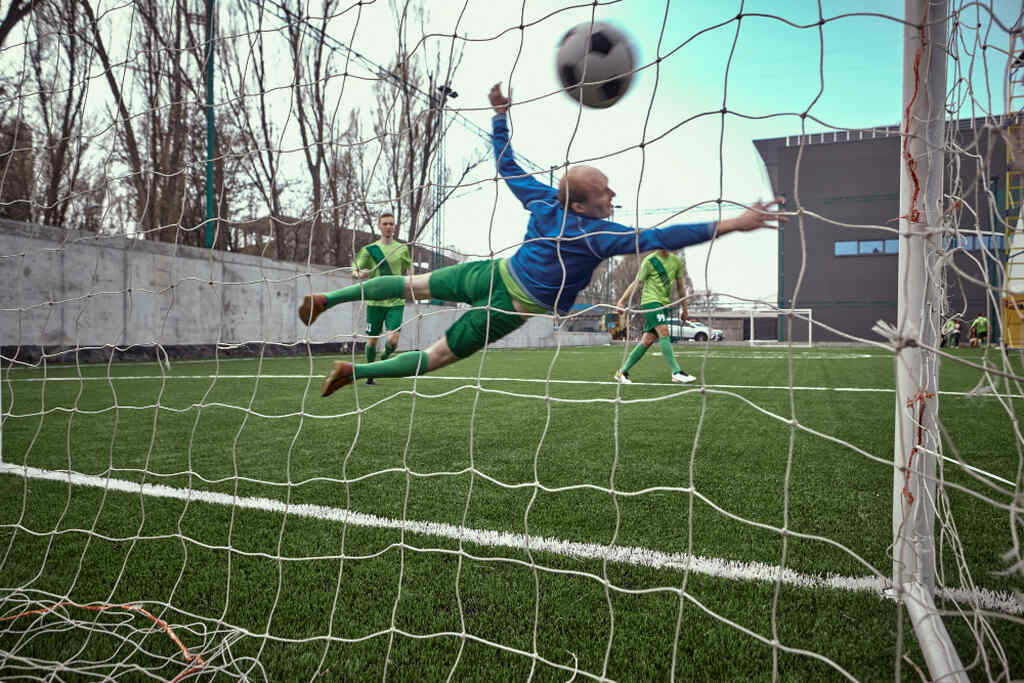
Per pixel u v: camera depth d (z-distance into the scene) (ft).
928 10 4.28
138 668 4.31
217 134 35.09
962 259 4.43
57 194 23.80
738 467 9.39
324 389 6.97
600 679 3.92
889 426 12.93
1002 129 3.59
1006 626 4.63
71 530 6.32
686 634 4.58
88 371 25.52
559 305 6.63
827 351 51.31
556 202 6.51
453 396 18.69
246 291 36.65
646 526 6.80
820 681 3.96
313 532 6.74
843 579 5.39
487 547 6.25
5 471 9.34
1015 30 3.46
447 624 4.79
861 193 80.12
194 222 34.65
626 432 12.46
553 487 8.42
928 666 3.94
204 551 6.29
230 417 14.47
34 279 26.76
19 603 5.23
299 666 4.30
